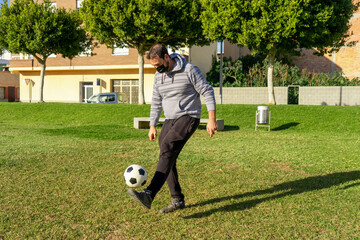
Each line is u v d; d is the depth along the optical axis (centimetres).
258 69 2275
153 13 1459
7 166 516
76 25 1903
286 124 1228
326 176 462
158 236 262
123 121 1373
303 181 433
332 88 1750
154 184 278
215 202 346
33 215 306
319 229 274
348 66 2648
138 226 281
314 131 1127
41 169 501
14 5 1861
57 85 2661
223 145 788
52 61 2611
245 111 1418
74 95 2619
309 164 554
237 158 607
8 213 309
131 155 637
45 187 400
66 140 852
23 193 374
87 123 1364
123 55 2408
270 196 366
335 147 755
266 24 1269
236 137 962
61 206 331
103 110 1522
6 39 1809
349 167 526
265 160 590
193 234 265
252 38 1330
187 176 462
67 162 558
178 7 1495
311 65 2756
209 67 2700
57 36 1825
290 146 771
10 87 4112
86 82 2619
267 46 1338
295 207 328
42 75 1916
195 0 1552
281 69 2175
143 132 1066
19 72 2766
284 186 409
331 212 313
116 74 2494
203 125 1286
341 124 1165
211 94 302
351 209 321
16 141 813
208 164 552
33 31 1798
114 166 529
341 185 409
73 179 441
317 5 1266
